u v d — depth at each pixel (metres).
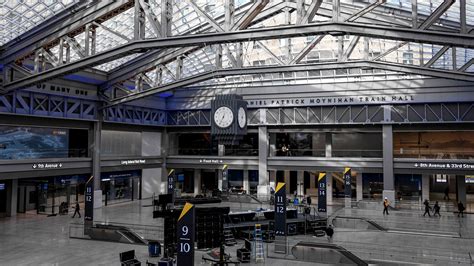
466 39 15.00
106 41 31.72
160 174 47.91
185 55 32.75
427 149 47.09
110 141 43.25
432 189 46.56
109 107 38.41
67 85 34.88
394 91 38.25
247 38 17.50
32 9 23.44
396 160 38.44
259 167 43.59
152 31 31.70
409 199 41.06
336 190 47.88
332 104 40.44
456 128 37.16
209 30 31.59
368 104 39.28
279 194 22.55
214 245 22.34
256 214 30.56
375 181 42.56
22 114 31.41
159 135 48.31
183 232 16.02
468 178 38.47
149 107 45.28
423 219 32.59
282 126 43.31
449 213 35.53
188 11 30.38
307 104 41.41
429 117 37.41
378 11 26.73
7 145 32.34
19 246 23.36
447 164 36.47
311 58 40.19
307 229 28.50
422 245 24.02
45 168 33.03
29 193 36.91
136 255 21.70
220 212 22.53
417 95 37.41
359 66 25.62
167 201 28.94
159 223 30.17
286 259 21.16
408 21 26.83
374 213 35.53
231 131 36.25
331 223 30.39
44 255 21.38
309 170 41.78
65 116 35.22
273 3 25.17
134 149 45.91
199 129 47.72
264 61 42.00
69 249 22.80
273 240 25.59
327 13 26.80
